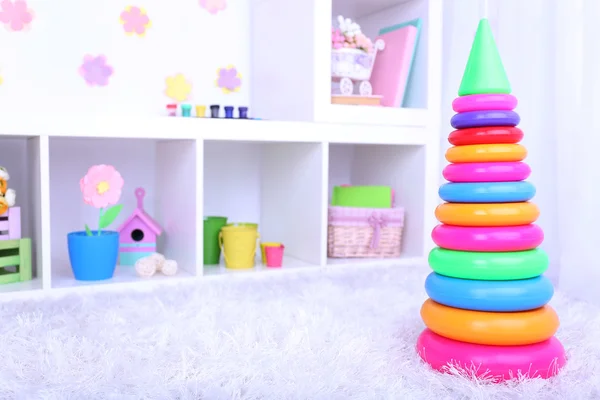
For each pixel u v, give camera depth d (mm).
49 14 1651
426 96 1771
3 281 1395
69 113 1342
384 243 1772
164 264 1518
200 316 1142
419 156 1784
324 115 1611
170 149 1674
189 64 1837
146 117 1419
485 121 956
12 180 1625
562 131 1510
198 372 885
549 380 870
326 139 1626
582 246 1454
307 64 1619
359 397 808
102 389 819
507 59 1655
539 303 907
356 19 2066
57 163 1694
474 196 926
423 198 1777
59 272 1553
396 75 1769
